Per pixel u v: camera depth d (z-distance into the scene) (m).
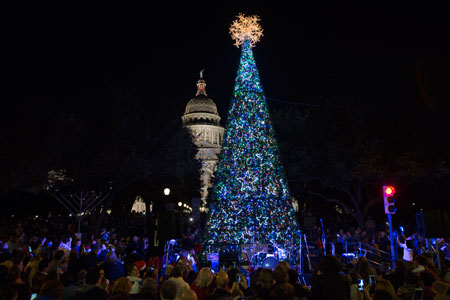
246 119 19.64
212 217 19.72
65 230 31.36
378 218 40.72
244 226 18.89
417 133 28.09
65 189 34.78
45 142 23.11
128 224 37.31
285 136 33.72
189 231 24.08
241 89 20.20
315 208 40.78
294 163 31.84
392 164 28.78
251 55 20.78
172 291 5.76
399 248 18.53
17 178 21.52
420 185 37.62
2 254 10.42
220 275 6.72
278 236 19.12
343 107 31.33
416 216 10.30
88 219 31.92
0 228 27.56
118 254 15.86
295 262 17.66
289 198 20.48
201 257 18.80
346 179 29.75
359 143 28.62
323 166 30.53
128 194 44.47
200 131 109.00
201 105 114.06
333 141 30.94
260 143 19.52
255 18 21.20
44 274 8.00
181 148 35.09
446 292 6.45
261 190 19.14
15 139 21.38
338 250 20.91
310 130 32.41
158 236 8.36
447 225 9.56
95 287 4.88
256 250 18.66
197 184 56.53
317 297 5.74
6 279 7.01
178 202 44.31
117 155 28.80
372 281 8.36
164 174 34.69
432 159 27.73
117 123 30.44
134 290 7.07
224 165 19.98
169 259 14.59
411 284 7.00
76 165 28.98
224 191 19.48
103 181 34.03
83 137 28.97
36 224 32.03
